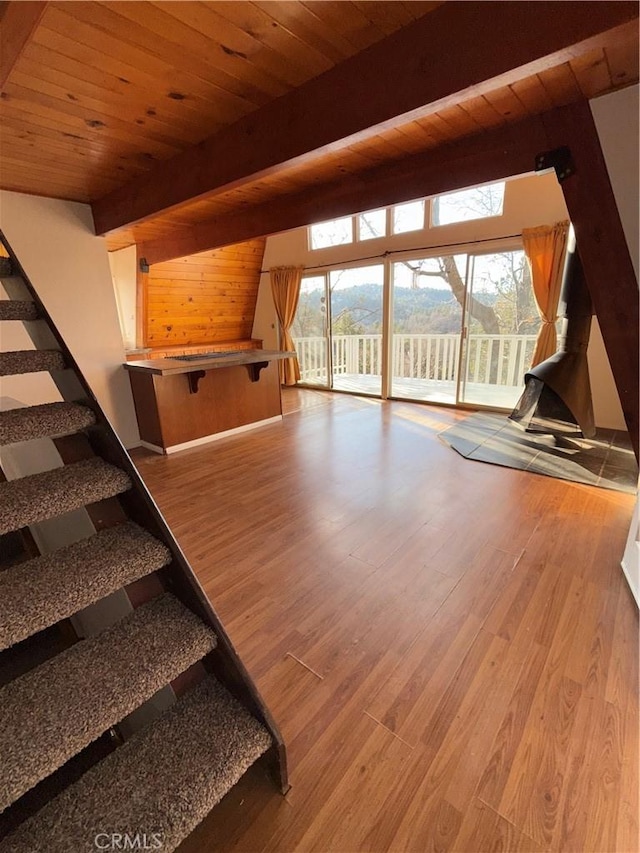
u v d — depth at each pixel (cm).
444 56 139
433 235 502
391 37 148
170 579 134
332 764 120
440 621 173
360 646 162
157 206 278
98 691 102
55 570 117
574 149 199
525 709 134
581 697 138
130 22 132
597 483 296
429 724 131
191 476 336
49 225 336
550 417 370
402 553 221
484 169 232
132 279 539
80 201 344
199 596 122
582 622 170
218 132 217
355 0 129
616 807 107
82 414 140
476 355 530
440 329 594
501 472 323
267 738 111
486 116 208
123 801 96
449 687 143
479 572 204
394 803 110
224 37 143
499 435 412
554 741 124
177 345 666
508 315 495
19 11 127
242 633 169
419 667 151
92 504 145
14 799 83
